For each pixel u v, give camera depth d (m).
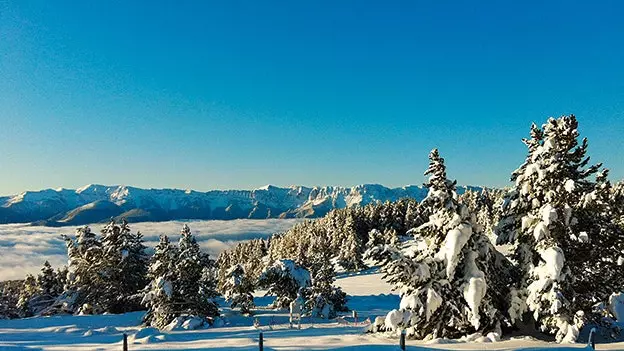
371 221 126.25
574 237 16.78
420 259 18.31
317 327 25.38
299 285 36.62
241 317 31.91
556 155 17.17
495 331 17.50
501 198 19.33
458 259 17.69
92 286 43.06
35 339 21.61
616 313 17.72
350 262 94.50
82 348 17.91
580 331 18.14
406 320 17.70
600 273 17.75
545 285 16.52
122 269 42.62
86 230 44.50
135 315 34.28
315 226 130.88
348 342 17.70
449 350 14.80
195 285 29.50
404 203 131.62
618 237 17.23
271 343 17.88
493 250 18.80
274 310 36.06
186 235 30.62
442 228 18.25
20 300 51.97
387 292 52.75
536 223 17.53
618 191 17.50
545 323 17.12
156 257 29.86
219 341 19.27
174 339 20.62
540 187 17.53
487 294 17.72
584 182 17.31
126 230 44.28
